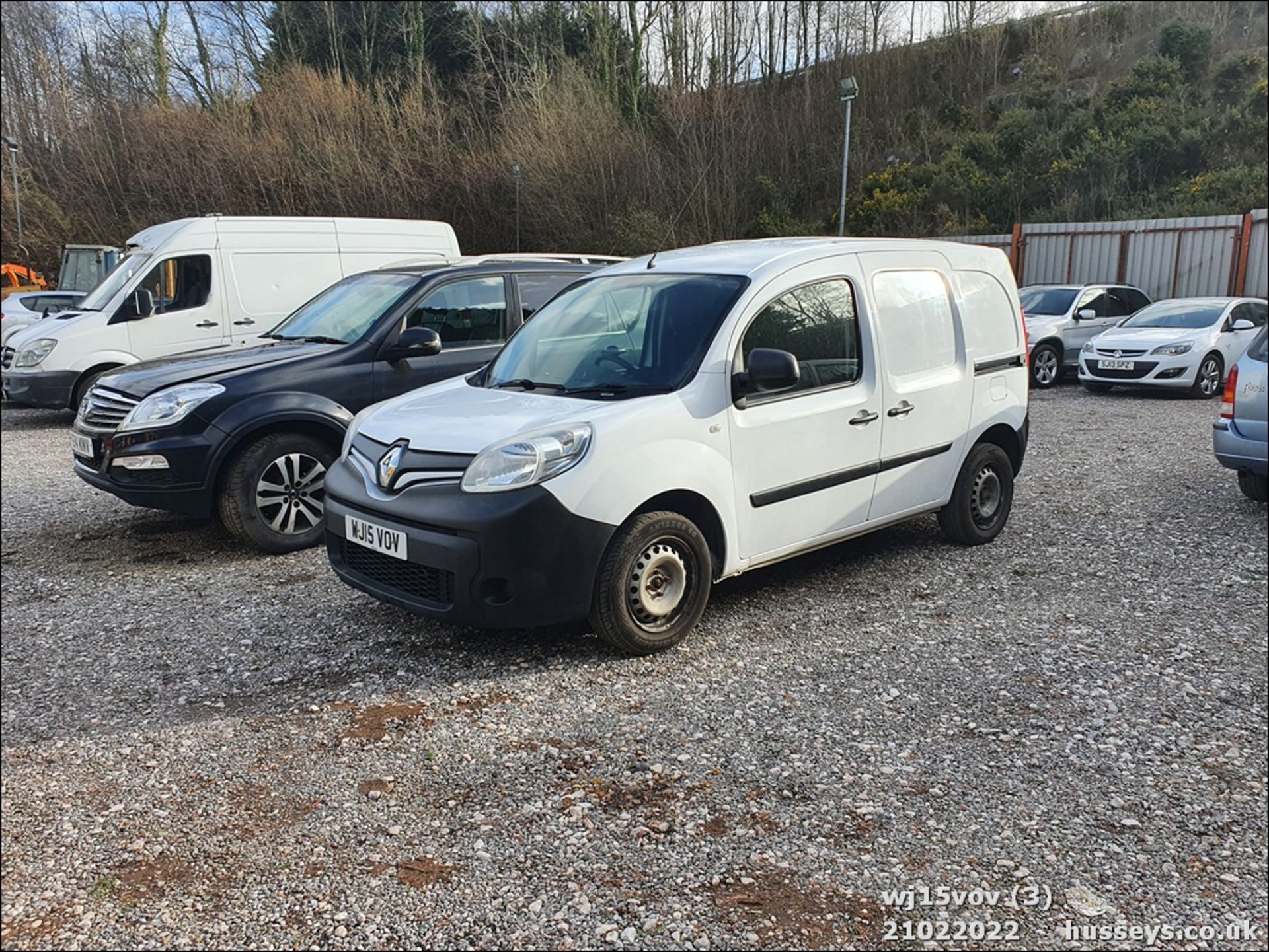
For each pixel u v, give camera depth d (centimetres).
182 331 1040
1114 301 1583
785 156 2872
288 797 312
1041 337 1448
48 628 468
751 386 427
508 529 373
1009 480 595
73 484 805
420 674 403
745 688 385
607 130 2755
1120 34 3366
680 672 401
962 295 558
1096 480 776
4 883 271
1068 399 1335
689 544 414
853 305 489
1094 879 267
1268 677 397
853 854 278
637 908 254
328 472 457
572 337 477
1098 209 2434
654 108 3005
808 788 312
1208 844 283
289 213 2686
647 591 407
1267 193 2142
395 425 432
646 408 403
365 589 423
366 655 425
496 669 405
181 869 276
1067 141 2673
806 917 251
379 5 3359
